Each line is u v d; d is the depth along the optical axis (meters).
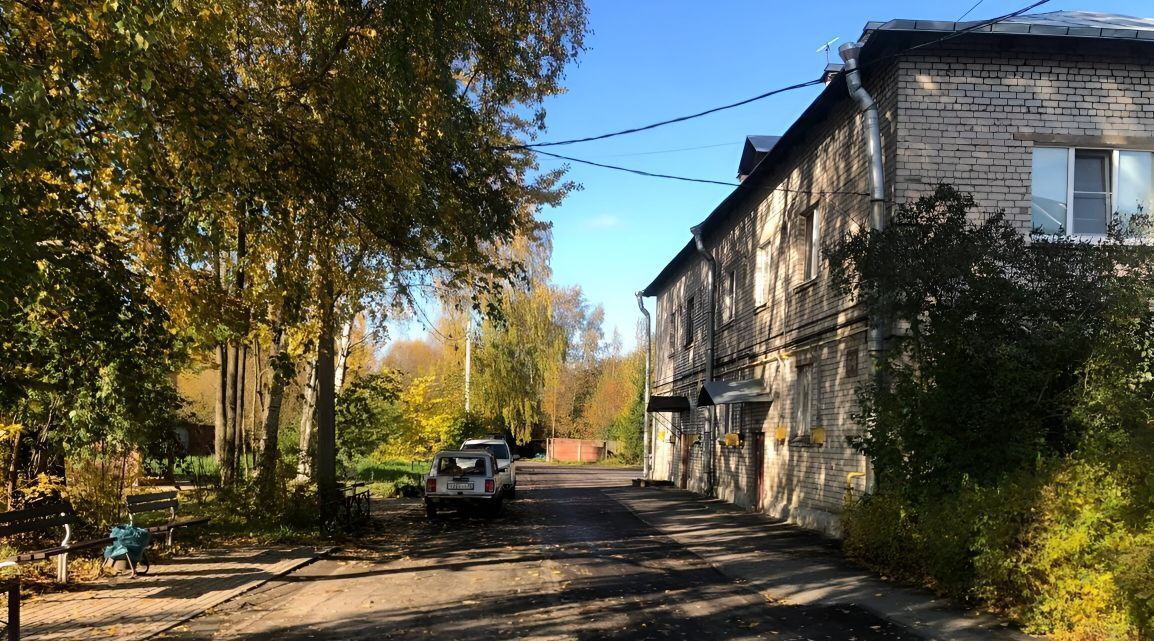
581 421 63.28
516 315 33.97
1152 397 6.70
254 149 7.43
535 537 13.49
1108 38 10.91
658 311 33.94
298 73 8.09
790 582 8.92
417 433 26.19
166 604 7.61
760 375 17.67
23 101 4.64
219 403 17.81
